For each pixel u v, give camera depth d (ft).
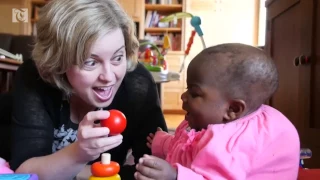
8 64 6.56
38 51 2.78
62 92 3.05
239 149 2.32
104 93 2.67
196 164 2.30
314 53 4.77
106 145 2.20
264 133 2.43
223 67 2.54
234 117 2.56
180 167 2.22
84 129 2.16
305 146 4.94
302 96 5.11
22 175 2.08
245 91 2.52
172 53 17.26
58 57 2.61
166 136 3.13
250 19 17.98
